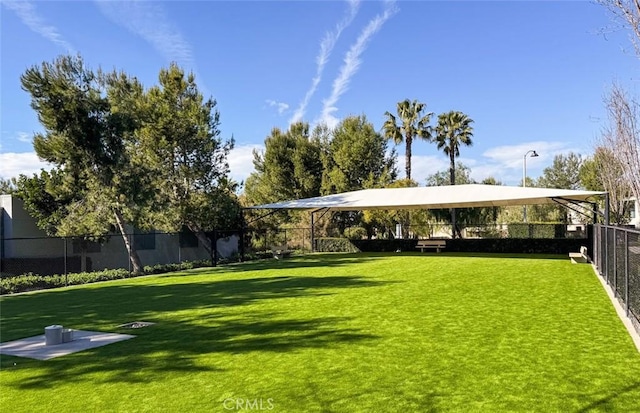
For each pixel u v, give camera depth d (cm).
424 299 1056
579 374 505
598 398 433
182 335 749
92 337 758
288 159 3844
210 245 2588
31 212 1952
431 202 2286
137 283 1627
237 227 2633
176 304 1091
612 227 1066
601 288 1188
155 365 581
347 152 3694
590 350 604
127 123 1906
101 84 2020
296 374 525
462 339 675
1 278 1706
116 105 1950
